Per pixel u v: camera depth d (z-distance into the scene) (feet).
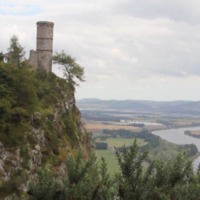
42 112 271.90
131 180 62.39
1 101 234.17
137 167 63.16
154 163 63.82
